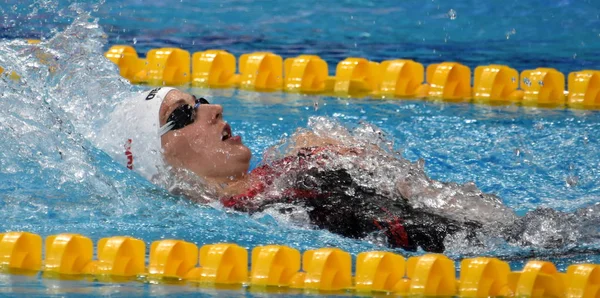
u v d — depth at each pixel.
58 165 13.70
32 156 13.98
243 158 13.08
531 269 9.27
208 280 9.71
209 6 31.58
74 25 16.31
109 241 10.16
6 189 13.07
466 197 11.80
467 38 26.70
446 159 15.58
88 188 13.17
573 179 14.55
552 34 26.80
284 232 11.75
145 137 13.19
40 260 10.30
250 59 21.41
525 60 23.81
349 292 9.40
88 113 14.45
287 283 9.66
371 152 12.70
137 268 10.12
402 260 9.80
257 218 12.24
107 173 13.43
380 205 11.74
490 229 11.27
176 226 11.88
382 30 27.95
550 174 14.85
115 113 13.71
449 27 28.05
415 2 31.45
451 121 17.89
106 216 12.20
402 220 11.42
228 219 12.24
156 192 13.22
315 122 14.16
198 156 12.98
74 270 9.99
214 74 21.47
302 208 12.09
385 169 12.23
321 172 12.29
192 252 10.20
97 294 9.13
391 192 11.94
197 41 26.38
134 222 12.02
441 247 11.10
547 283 9.11
